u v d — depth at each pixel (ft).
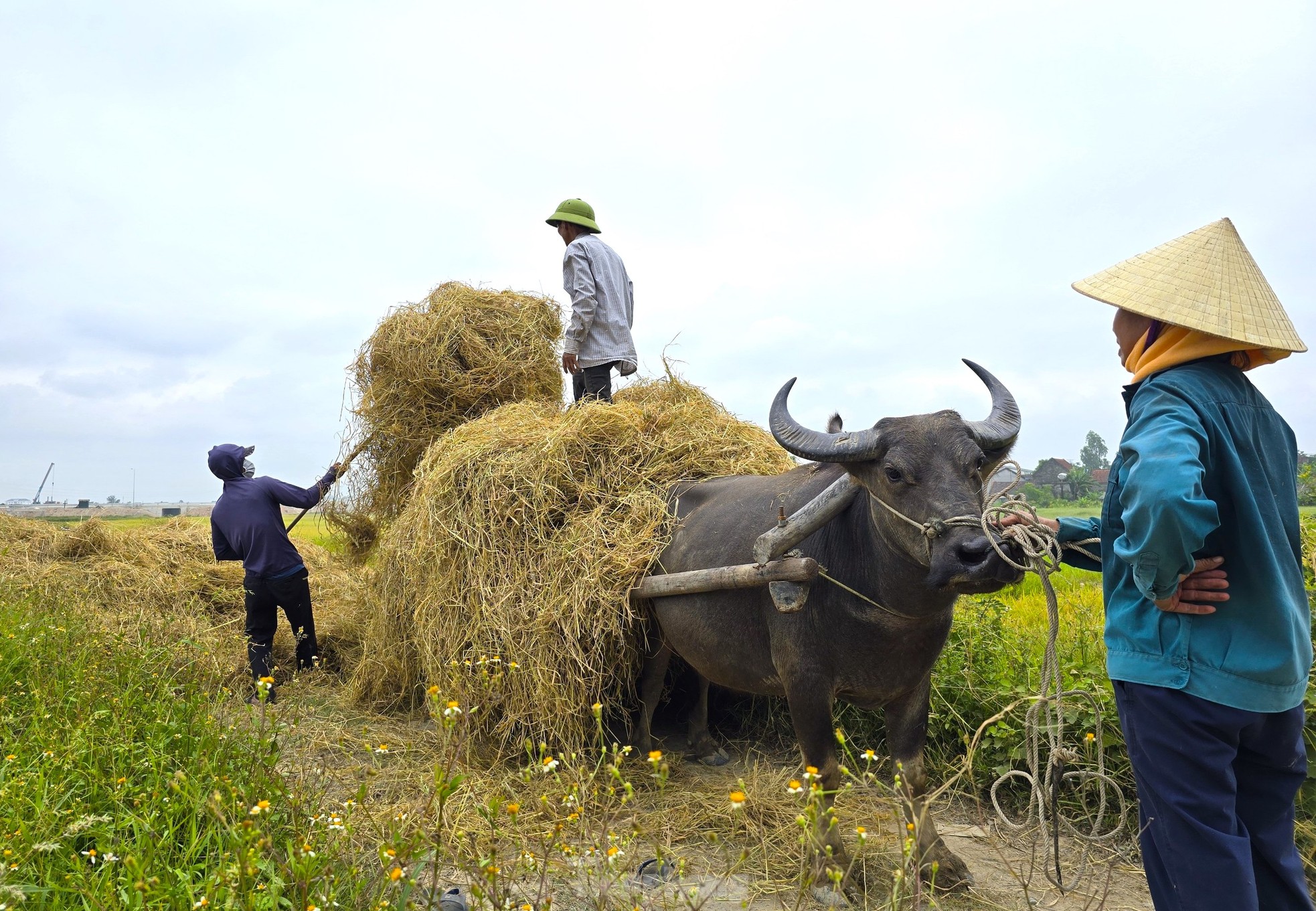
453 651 14.62
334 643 22.09
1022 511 9.41
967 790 13.66
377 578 17.72
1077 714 12.87
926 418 10.12
